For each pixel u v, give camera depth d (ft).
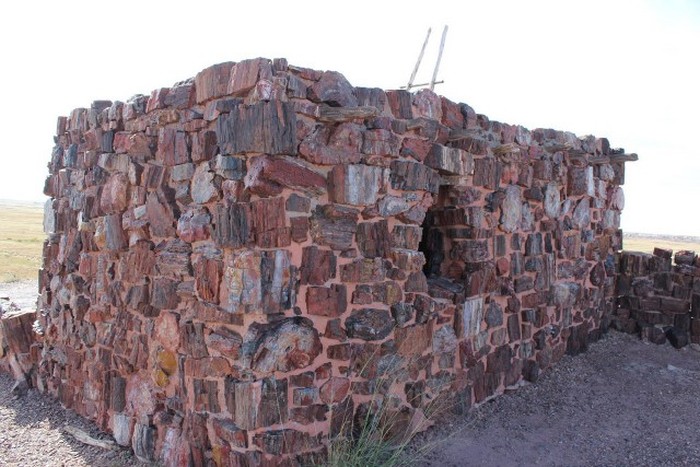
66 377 19.94
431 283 17.78
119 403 16.74
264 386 12.53
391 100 15.12
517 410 18.94
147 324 15.71
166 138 15.07
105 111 17.80
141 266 15.75
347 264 13.98
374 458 13.58
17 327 22.18
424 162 15.93
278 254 12.54
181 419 14.47
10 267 55.62
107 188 17.26
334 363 13.89
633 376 22.63
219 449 13.01
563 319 23.85
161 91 14.89
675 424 18.01
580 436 17.02
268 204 12.45
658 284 27.40
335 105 13.37
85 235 18.72
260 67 12.26
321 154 13.10
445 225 18.89
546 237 22.35
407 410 15.78
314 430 13.43
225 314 12.84
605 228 26.89
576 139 23.98
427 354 16.35
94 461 15.87
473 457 15.35
